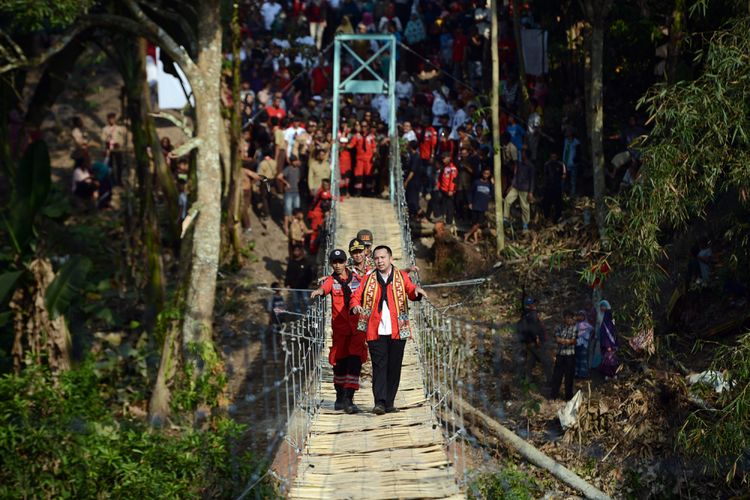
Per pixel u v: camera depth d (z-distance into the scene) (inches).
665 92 501.7
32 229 707.4
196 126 716.7
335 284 415.8
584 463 586.9
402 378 467.2
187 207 880.9
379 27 1125.1
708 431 497.7
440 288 832.3
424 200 988.6
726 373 493.0
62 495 522.9
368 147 929.5
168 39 709.9
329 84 1109.7
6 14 690.2
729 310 668.1
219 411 680.4
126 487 520.4
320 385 462.3
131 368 774.5
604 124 943.0
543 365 681.0
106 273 885.2
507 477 566.6
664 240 743.1
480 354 710.5
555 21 977.5
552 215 877.2
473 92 995.9
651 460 573.6
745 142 473.4
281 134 959.6
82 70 1341.0
